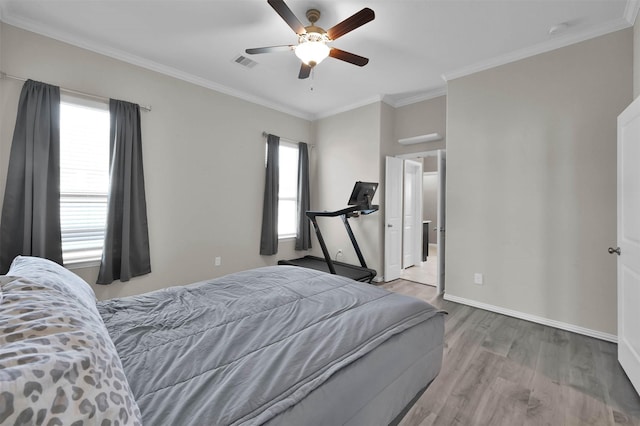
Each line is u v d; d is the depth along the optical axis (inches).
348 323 51.0
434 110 163.2
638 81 90.9
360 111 178.1
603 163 101.3
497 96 124.1
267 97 171.6
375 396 42.6
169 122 137.3
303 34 88.2
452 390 73.1
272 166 177.8
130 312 55.5
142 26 104.5
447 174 138.7
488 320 116.4
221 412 29.8
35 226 99.7
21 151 99.1
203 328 49.6
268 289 69.9
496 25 101.3
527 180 116.7
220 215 157.8
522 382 76.4
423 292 154.2
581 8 91.9
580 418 63.7
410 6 92.2
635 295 73.1
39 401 19.1
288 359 39.7
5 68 97.7
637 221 72.1
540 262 114.0
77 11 96.2
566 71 108.0
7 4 92.7
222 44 116.5
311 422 32.8
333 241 193.9
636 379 71.6
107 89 118.6
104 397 22.6
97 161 118.6
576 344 97.0
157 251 134.7
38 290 31.3
